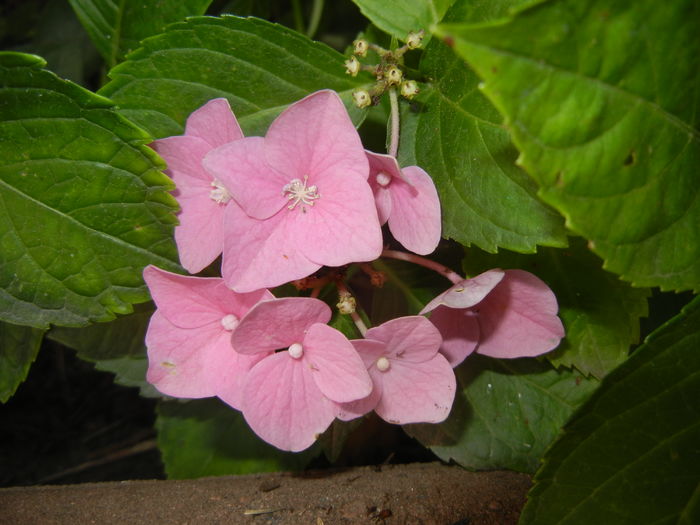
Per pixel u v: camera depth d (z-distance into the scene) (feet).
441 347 0.52
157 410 0.73
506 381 0.63
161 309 0.48
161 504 0.54
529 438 0.61
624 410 0.42
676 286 0.40
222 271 0.44
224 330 0.49
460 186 0.49
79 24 0.94
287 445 0.47
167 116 0.53
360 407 0.48
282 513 0.52
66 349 0.98
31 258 0.49
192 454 0.72
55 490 0.58
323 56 0.53
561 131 0.33
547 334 0.51
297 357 0.46
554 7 0.30
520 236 0.47
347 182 0.45
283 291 0.59
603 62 0.33
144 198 0.48
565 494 0.43
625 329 0.54
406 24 0.55
